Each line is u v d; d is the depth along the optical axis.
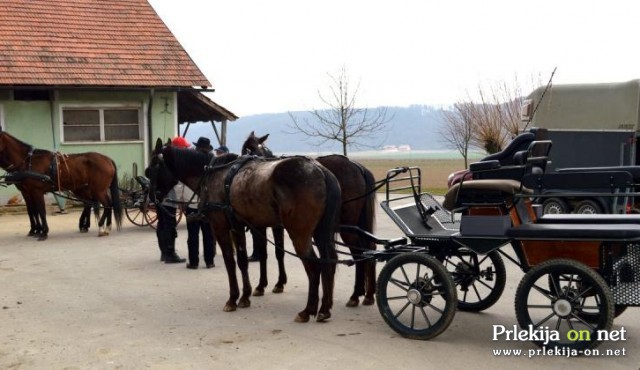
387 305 6.45
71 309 7.70
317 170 6.78
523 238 5.77
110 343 6.32
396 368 5.46
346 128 23.20
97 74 18.36
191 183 8.03
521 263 6.14
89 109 18.83
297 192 6.67
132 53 19.45
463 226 6.10
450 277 6.07
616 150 12.59
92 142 18.78
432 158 88.25
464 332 6.49
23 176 12.80
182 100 20.84
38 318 7.29
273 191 6.81
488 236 5.95
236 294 7.55
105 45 19.41
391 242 7.02
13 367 5.66
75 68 18.30
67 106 18.39
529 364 5.50
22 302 8.05
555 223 6.53
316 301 6.96
